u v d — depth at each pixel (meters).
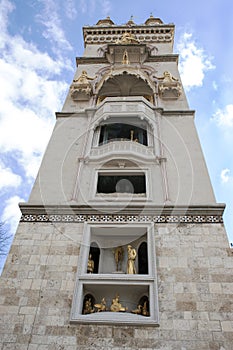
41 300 11.27
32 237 13.31
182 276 11.84
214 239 12.98
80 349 10.01
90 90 22.98
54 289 11.59
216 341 10.07
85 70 26.48
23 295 11.41
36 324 10.63
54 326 10.59
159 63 27.05
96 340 10.22
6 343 10.16
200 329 10.38
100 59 27.53
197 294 11.28
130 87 23.70
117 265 13.84
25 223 13.92
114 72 23.19
